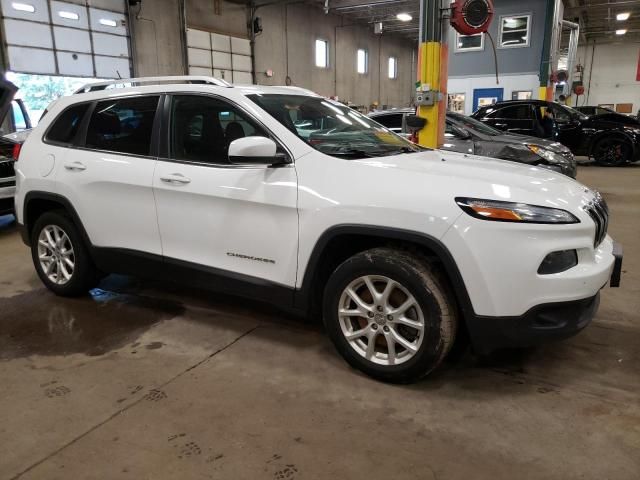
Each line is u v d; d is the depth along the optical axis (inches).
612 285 104.0
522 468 75.4
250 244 108.8
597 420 87.1
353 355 101.3
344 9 893.8
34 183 141.0
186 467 76.2
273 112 111.4
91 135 134.1
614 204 287.6
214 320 130.7
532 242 85.3
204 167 113.7
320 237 98.7
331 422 87.0
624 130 460.1
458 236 86.7
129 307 139.9
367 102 1084.5
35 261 149.3
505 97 722.2
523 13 685.3
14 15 485.1
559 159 265.9
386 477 73.8
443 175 95.5
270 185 104.3
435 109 237.1
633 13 971.9
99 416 89.3
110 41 572.4
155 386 99.1
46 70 516.4
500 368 105.4
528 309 86.5
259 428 85.5
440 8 228.4
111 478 74.0
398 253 94.1
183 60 661.3
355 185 96.4
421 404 92.4
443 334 90.7
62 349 115.4
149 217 122.3
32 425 86.8
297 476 74.1
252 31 762.8
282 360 109.5
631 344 116.4
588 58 1300.4
